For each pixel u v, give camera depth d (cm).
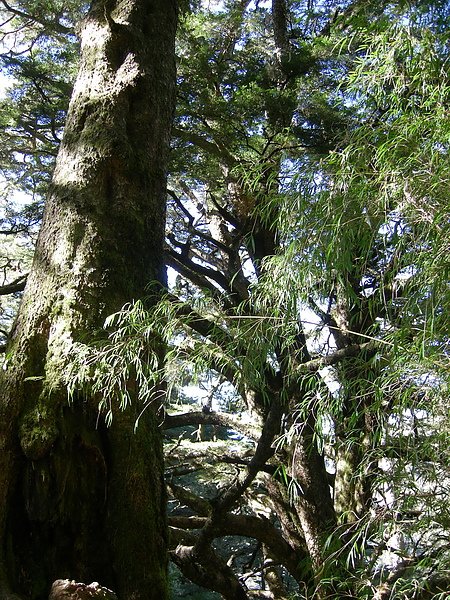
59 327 385
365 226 291
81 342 377
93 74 494
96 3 544
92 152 450
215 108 850
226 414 895
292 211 310
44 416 357
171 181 1173
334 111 745
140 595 351
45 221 434
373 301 317
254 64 933
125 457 369
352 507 748
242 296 786
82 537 353
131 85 489
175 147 909
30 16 1063
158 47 526
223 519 739
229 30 1048
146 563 359
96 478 363
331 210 289
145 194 459
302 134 782
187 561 725
